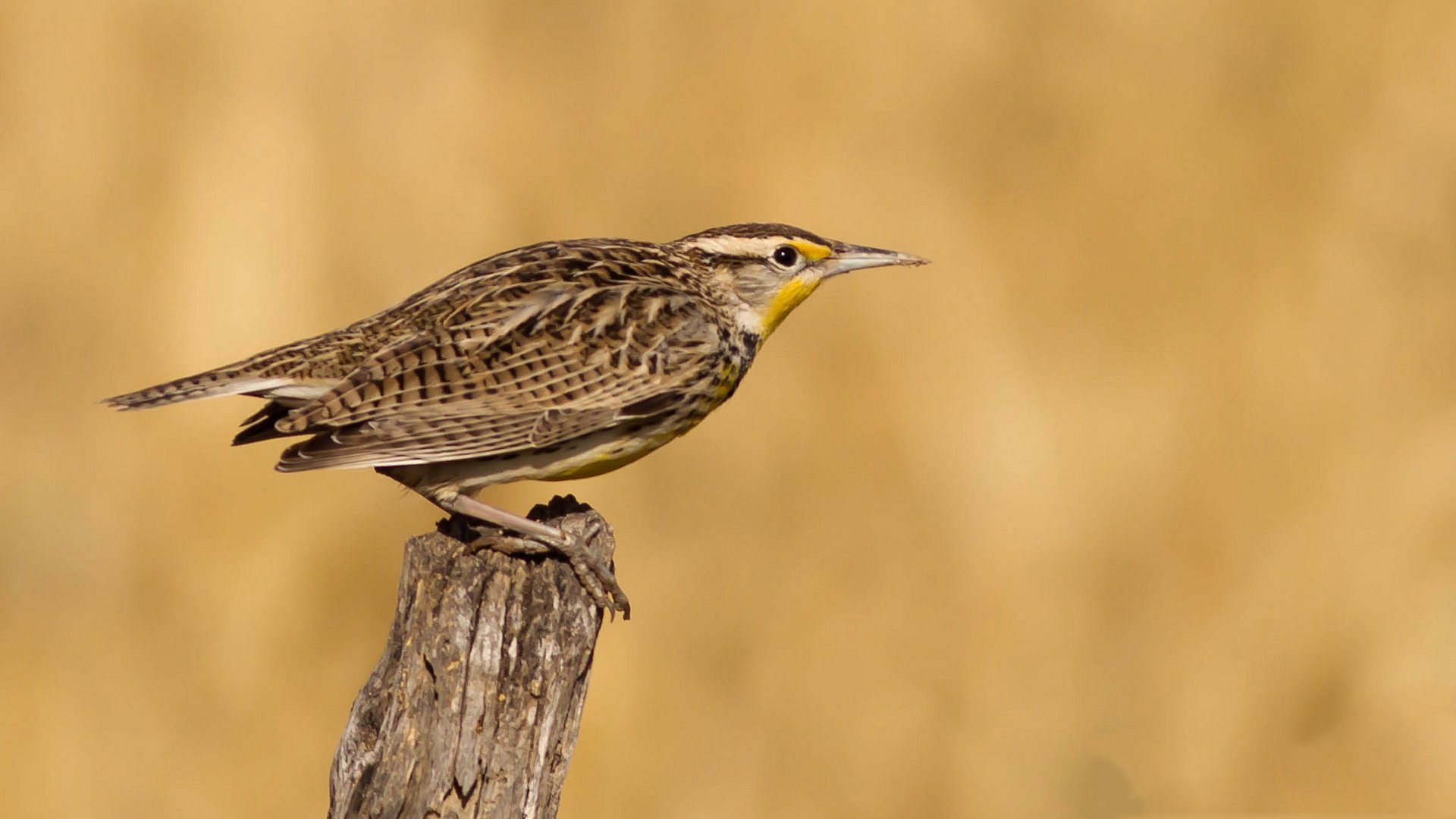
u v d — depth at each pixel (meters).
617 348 8.08
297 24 13.62
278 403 7.98
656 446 8.34
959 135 14.45
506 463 7.88
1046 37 15.04
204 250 12.55
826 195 13.66
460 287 8.18
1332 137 14.84
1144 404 13.30
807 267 9.02
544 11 14.33
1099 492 12.87
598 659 11.62
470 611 6.70
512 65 14.20
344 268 12.73
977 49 14.73
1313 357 13.77
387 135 13.40
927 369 13.15
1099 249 14.04
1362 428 13.37
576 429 7.89
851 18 14.59
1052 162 14.48
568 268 8.39
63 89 13.27
